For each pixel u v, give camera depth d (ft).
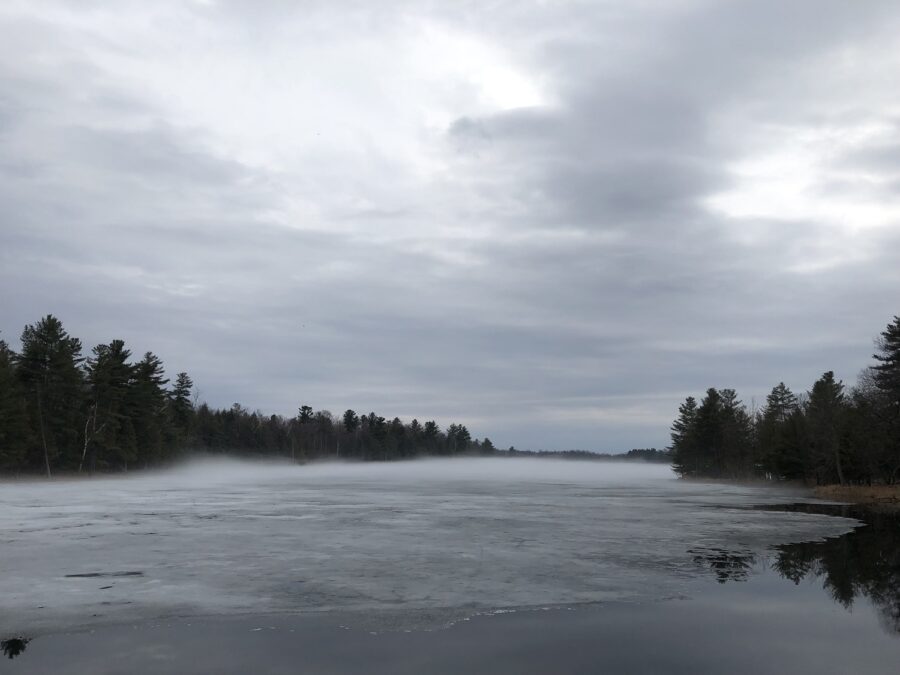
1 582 49.88
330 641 35.94
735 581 53.42
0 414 214.48
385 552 65.10
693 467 352.69
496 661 32.94
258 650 34.27
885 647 35.86
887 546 73.72
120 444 278.87
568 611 42.98
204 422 433.07
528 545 71.20
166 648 34.47
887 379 193.36
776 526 94.17
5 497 147.02
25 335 250.78
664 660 33.45
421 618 40.75
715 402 327.26
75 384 254.06
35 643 35.24
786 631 38.81
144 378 311.68
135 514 103.60
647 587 50.57
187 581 50.49
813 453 208.54
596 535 81.05
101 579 51.06
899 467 190.90
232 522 92.22
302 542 71.56
